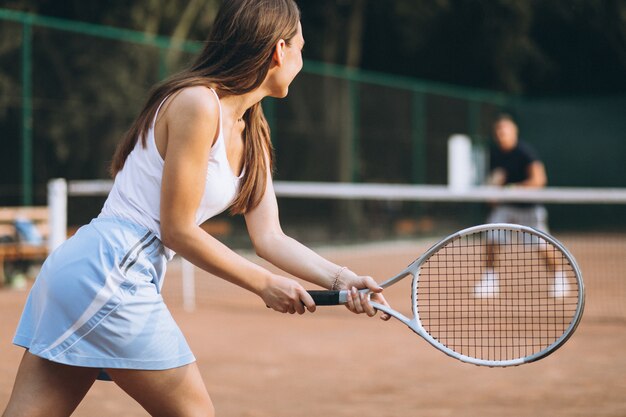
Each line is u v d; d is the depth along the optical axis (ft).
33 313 8.29
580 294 8.84
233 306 31.40
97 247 8.07
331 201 50.72
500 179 32.71
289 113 48.01
